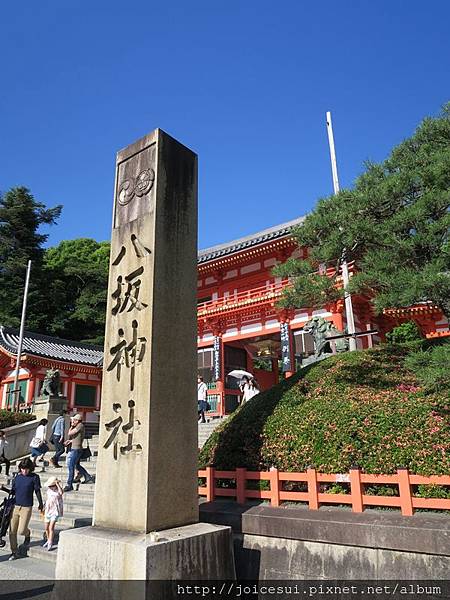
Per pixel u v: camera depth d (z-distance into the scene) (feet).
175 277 21.29
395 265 23.88
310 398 27.53
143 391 19.10
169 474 18.72
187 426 20.07
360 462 21.70
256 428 26.32
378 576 17.16
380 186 24.84
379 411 23.70
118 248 22.39
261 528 19.94
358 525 17.84
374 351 34.14
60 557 17.98
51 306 138.82
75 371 104.47
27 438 60.85
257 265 96.27
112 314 21.66
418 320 69.10
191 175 23.63
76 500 37.19
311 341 82.48
